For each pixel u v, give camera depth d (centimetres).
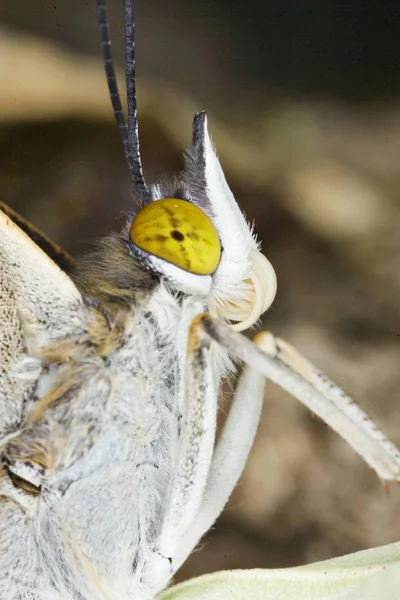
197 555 7
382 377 7
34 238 6
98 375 6
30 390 6
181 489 6
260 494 7
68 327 6
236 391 6
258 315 6
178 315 6
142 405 6
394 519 7
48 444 6
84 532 6
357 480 7
